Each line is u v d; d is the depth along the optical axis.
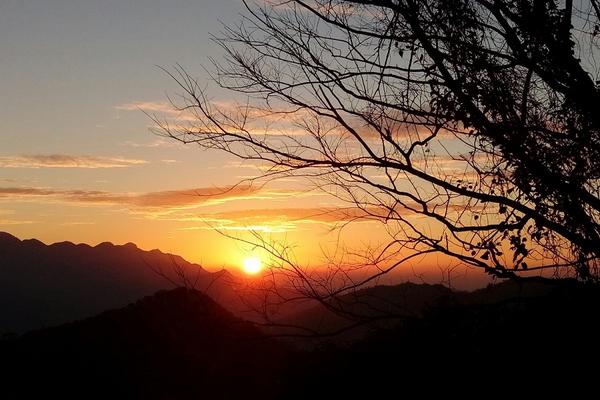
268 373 18.09
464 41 8.07
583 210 7.98
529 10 8.00
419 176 7.89
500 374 7.59
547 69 8.09
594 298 7.52
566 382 7.54
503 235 7.88
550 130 8.18
